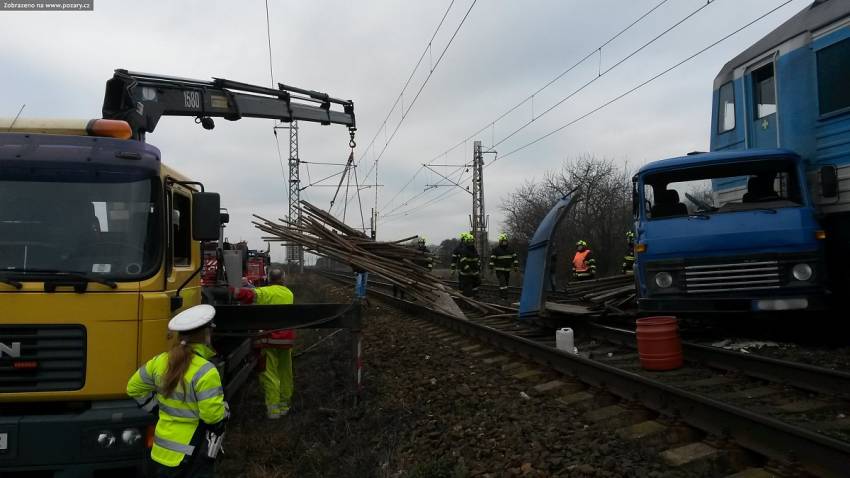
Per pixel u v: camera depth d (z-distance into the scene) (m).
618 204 35.81
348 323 6.99
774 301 7.82
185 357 3.69
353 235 13.21
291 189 40.62
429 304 12.97
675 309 8.33
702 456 4.40
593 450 4.78
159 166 4.73
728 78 9.98
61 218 4.44
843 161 7.67
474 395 6.74
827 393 5.62
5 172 4.43
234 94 10.49
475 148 35.66
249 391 8.09
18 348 4.12
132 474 4.36
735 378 6.57
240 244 17.67
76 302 4.22
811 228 7.84
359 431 6.09
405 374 8.27
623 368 7.46
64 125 4.70
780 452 4.21
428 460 5.07
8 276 4.20
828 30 7.87
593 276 16.97
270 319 6.69
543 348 7.77
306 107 12.14
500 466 4.72
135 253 4.50
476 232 35.38
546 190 41.25
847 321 8.46
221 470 5.34
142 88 9.03
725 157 8.53
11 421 4.07
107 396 4.23
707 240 8.15
